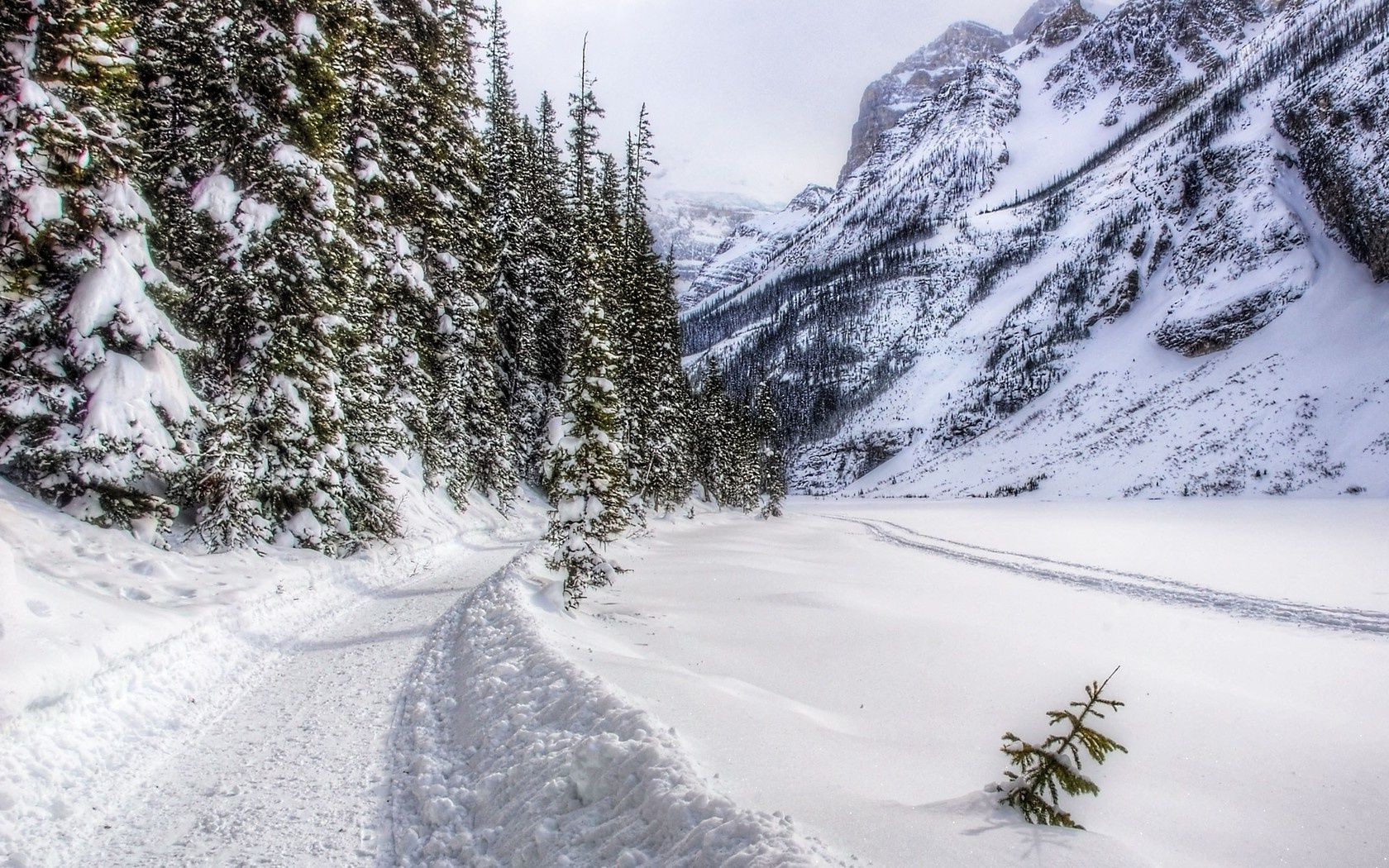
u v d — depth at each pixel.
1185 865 5.36
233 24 14.62
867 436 144.50
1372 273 100.44
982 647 13.20
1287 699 10.77
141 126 14.34
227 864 5.26
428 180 24.20
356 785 6.64
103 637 7.92
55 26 10.73
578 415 15.56
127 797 6.29
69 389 11.62
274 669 10.13
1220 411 93.69
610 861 4.68
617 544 28.53
